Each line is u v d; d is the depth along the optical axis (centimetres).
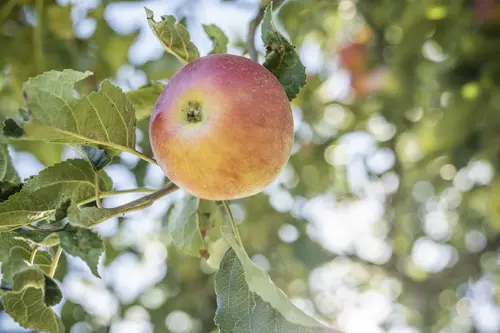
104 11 417
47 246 173
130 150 186
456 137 499
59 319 190
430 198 691
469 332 787
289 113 176
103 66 428
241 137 164
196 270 604
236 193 173
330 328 168
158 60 436
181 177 171
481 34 438
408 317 817
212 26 223
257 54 230
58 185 184
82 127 174
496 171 562
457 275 734
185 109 168
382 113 541
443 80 448
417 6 442
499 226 604
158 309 579
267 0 233
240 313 186
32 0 394
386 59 498
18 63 396
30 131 164
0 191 195
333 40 579
